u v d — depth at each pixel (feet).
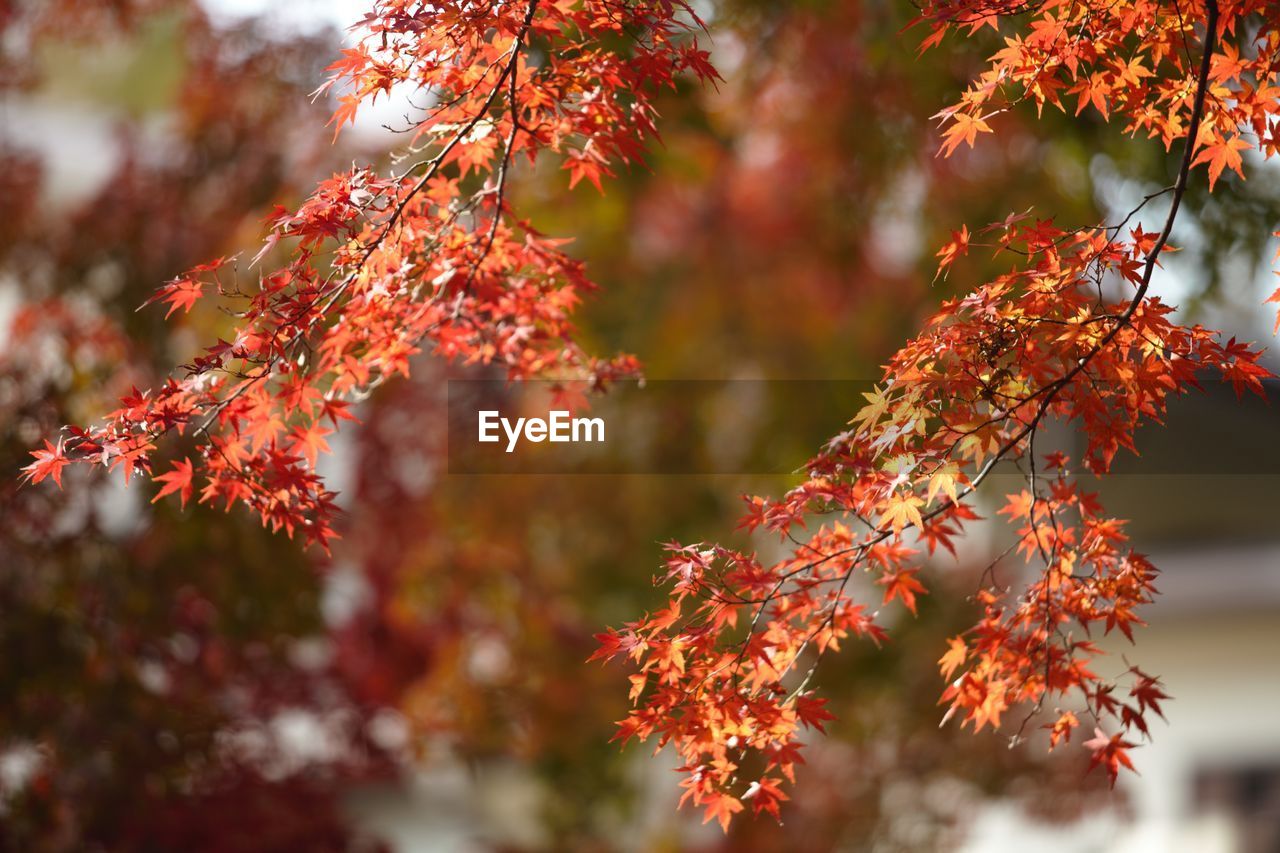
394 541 23.65
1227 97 7.84
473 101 8.09
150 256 20.04
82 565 16.66
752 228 27.61
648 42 8.36
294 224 7.30
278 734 19.75
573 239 8.75
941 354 7.41
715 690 8.20
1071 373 7.29
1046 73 7.72
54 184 29.48
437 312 8.54
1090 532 8.04
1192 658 30.17
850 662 22.35
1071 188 21.25
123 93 35.78
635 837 24.20
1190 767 29.78
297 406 7.65
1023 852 27.94
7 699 15.89
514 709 23.32
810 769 22.70
